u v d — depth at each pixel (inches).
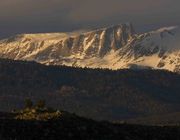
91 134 5068.9
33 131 4928.6
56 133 4958.2
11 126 4970.5
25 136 4840.1
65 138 4916.3
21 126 4977.9
